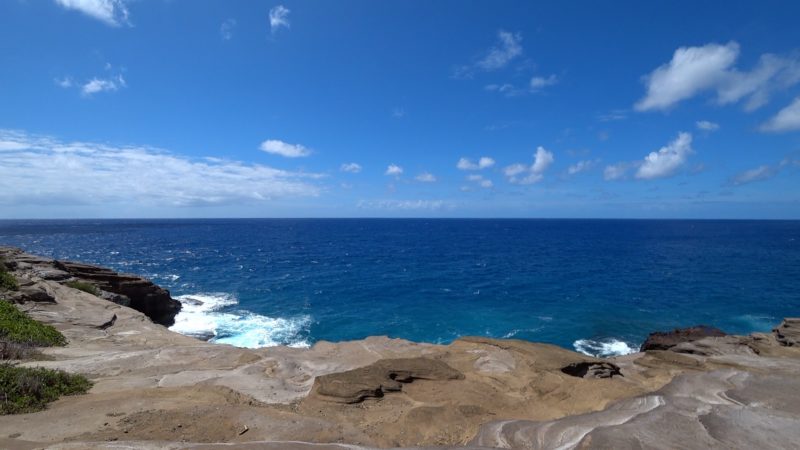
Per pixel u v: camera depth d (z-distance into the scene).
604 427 7.30
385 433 8.43
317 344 16.48
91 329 17.88
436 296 40.47
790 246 93.75
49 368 11.44
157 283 45.44
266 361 13.44
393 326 30.77
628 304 37.06
